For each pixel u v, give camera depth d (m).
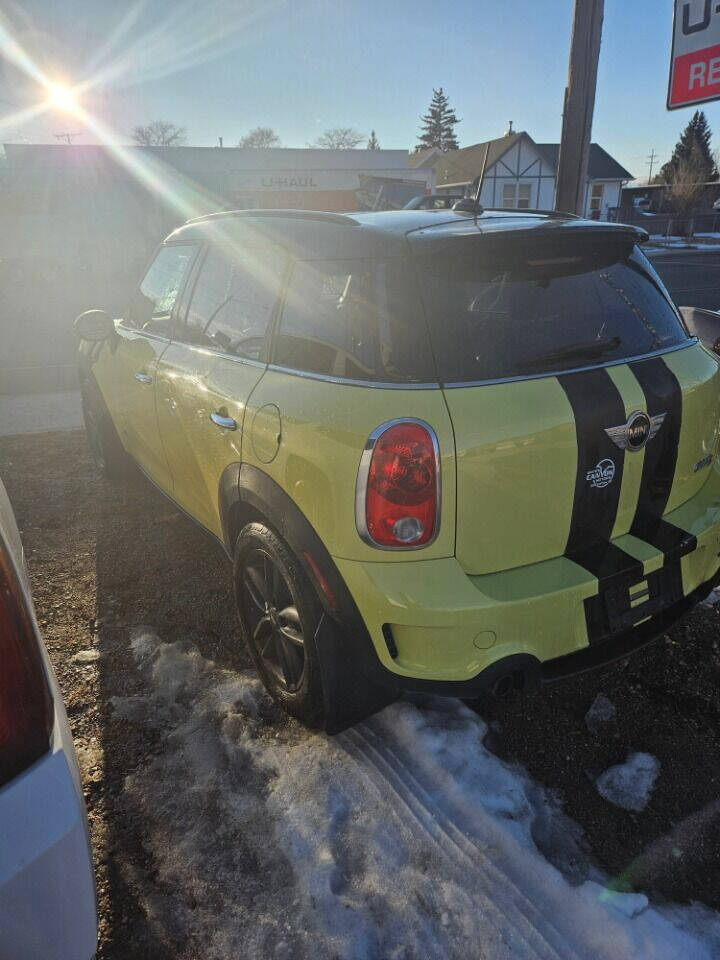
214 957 1.60
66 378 7.88
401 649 1.81
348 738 2.21
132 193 21.83
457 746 2.17
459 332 1.83
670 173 59.91
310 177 24.75
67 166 20.98
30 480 4.61
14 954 1.10
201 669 2.58
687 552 2.09
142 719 2.33
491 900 1.70
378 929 1.65
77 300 15.53
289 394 2.05
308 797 1.99
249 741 2.21
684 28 4.23
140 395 3.28
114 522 3.90
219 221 2.98
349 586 1.81
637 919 1.66
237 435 2.26
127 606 3.03
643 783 2.07
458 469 1.70
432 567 1.75
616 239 2.25
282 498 2.01
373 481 1.71
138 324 3.57
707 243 35.78
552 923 1.65
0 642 1.17
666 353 2.13
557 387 1.83
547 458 1.79
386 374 1.81
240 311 2.54
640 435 1.94
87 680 2.53
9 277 18.06
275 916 1.68
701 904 1.72
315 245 2.21
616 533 2.02
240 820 1.93
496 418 1.73
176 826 1.93
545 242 2.04
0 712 1.14
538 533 1.86
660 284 2.38
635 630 2.10
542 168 37.34
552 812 1.97
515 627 1.78
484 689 1.81
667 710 2.36
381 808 1.95
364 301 1.94
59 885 1.14
